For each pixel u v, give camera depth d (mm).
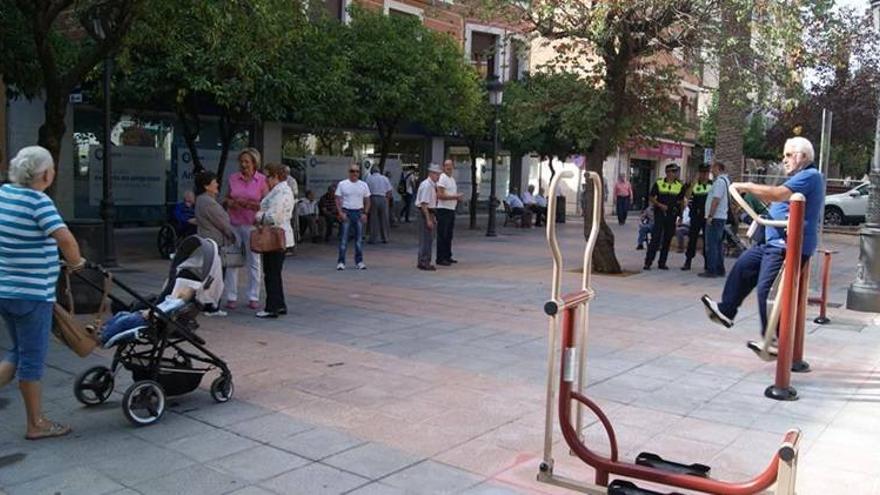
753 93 11445
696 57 11664
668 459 4758
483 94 20172
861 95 21234
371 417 5344
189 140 15477
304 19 10391
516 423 5293
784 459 3246
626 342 7895
